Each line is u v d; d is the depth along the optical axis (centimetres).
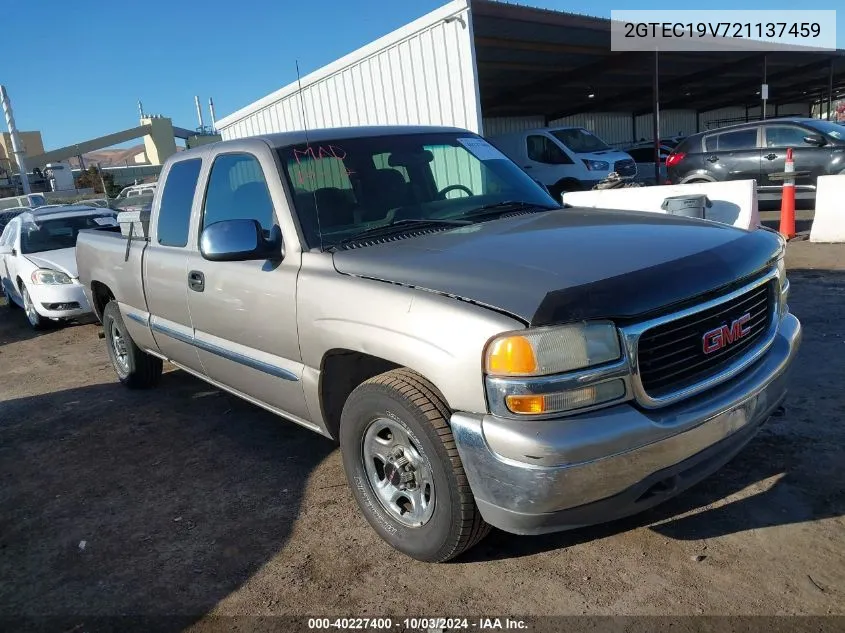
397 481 287
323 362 312
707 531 293
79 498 384
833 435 364
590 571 275
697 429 242
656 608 250
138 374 555
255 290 342
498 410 232
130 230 489
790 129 1198
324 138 369
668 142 2375
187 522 344
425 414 256
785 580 258
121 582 297
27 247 919
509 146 1565
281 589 282
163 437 463
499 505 237
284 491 367
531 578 274
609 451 226
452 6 941
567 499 227
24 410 556
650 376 238
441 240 306
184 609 276
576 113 2820
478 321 236
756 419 271
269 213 346
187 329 424
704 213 719
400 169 372
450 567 286
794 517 297
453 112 992
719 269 259
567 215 348
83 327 899
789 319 313
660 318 236
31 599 291
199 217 401
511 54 1677
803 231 1030
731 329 263
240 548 316
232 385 403
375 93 1131
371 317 275
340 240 324
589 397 227
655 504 248
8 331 943
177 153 446
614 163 1495
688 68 2233
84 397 574
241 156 370
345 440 305
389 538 297
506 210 367
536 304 229
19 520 364
